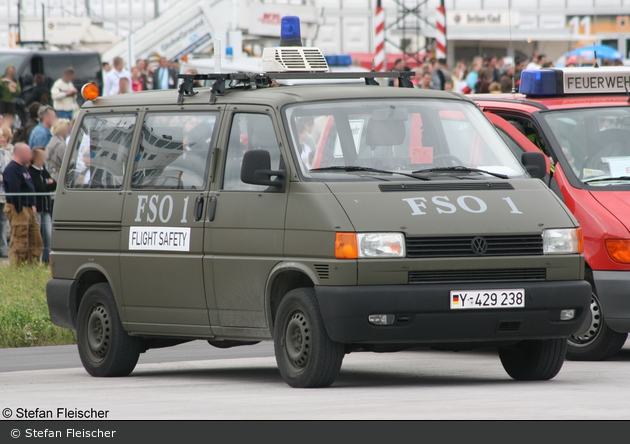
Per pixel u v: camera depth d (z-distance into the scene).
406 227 20.28
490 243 20.66
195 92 23.97
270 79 23.92
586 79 29.25
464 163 22.38
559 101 28.66
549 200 21.52
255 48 72.56
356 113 22.14
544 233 21.00
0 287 36.28
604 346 26.16
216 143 22.81
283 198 21.20
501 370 24.92
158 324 23.66
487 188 21.42
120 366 24.64
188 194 23.03
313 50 25.20
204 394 20.70
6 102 61.16
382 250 20.12
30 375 25.09
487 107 29.28
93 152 25.41
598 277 25.78
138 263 23.88
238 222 21.91
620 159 27.20
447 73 62.75
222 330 22.56
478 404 18.34
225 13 69.94
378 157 21.83
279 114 21.86
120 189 24.55
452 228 20.45
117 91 64.25
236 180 22.30
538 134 27.78
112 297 24.77
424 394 19.78
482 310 20.44
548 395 19.53
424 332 20.31
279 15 72.06
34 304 33.03
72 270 25.42
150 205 23.73
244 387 21.86
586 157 27.25
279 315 21.25
